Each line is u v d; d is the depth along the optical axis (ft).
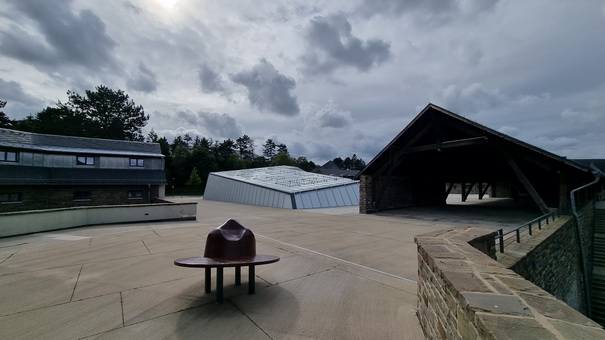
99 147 73.20
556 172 35.40
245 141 304.50
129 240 26.71
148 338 9.35
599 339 3.63
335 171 262.67
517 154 36.65
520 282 6.17
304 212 57.52
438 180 70.79
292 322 10.48
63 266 17.90
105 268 17.46
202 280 15.21
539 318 4.31
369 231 32.19
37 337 9.43
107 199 66.69
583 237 38.14
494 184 101.35
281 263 18.69
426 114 44.55
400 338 9.42
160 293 13.32
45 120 142.61
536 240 21.09
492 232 13.53
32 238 28.50
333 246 23.99
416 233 30.71
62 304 12.07
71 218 36.45
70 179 61.93
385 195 57.06
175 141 257.14
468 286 5.92
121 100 169.37
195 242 25.64
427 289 9.26
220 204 86.33
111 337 9.41
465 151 52.80
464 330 5.33
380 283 14.90
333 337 9.46
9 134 61.11
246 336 9.48
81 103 159.63
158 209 43.70
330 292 13.56
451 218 44.04
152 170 74.79
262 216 49.73
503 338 3.71
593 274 40.68
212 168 198.08
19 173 55.83
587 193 47.91
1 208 53.06
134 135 175.42
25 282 14.89
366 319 10.77
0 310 11.51
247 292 13.47
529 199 89.86
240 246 13.50
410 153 50.65
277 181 87.56
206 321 10.53
